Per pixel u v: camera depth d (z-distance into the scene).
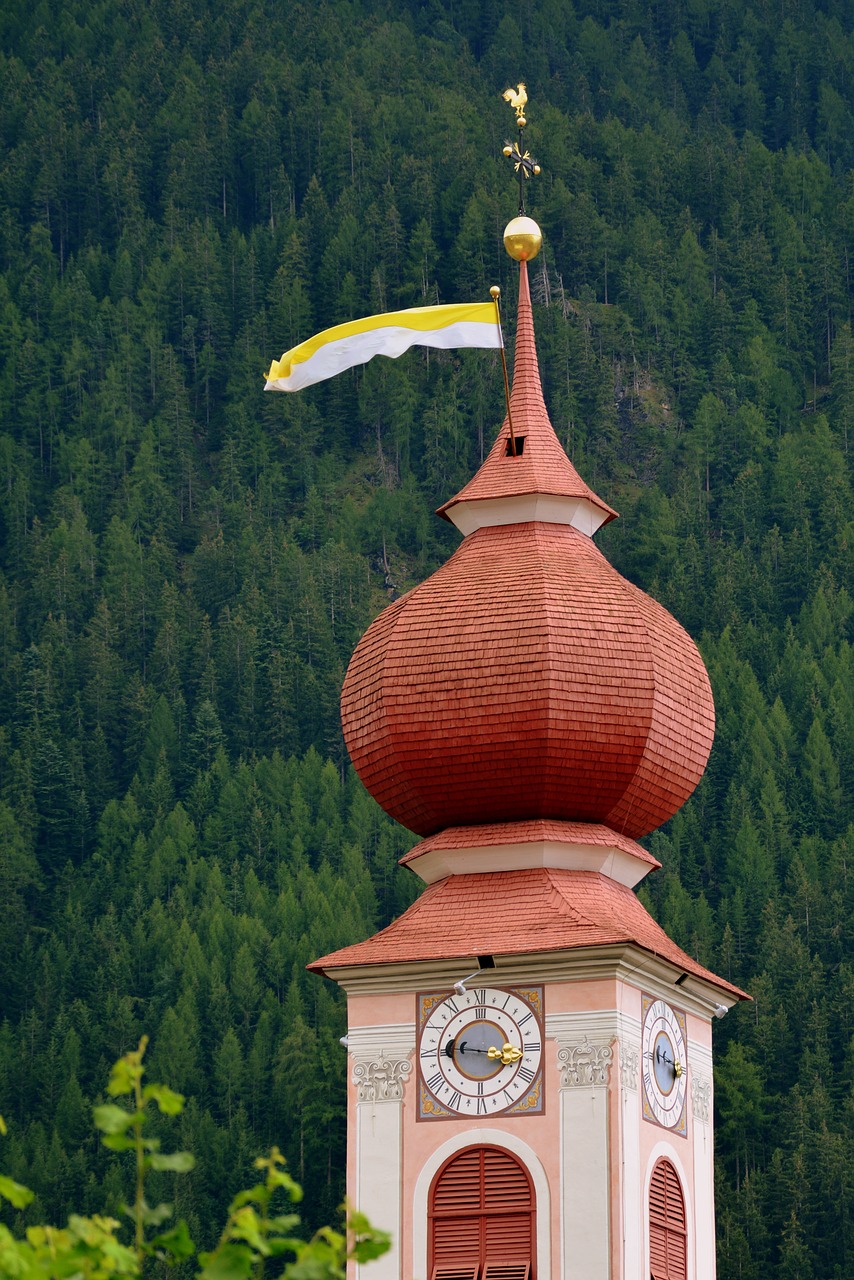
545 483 108.31
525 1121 97.50
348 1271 97.69
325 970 100.62
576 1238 95.81
